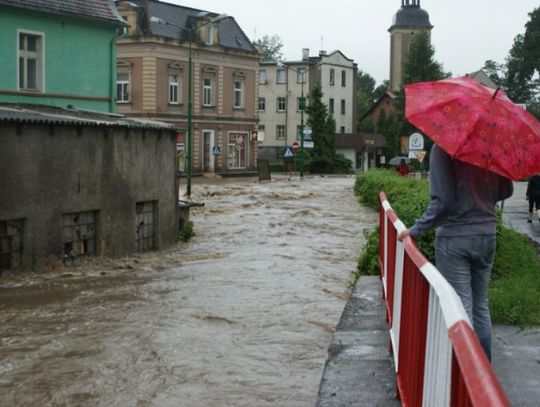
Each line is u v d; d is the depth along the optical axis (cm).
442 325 310
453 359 271
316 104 7675
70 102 2648
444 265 502
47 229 1708
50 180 1712
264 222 2816
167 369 878
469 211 492
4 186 1584
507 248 1048
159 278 1594
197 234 2481
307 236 2406
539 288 862
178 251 2105
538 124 503
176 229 2245
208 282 1528
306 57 9169
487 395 199
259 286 1466
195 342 1009
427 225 493
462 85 508
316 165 7681
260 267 1741
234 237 2400
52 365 898
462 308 281
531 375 554
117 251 1956
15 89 2448
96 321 1148
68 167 1766
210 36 6078
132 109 5612
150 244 2128
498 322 715
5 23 2412
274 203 3691
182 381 831
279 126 8812
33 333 1069
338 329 704
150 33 5538
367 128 10081
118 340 1022
